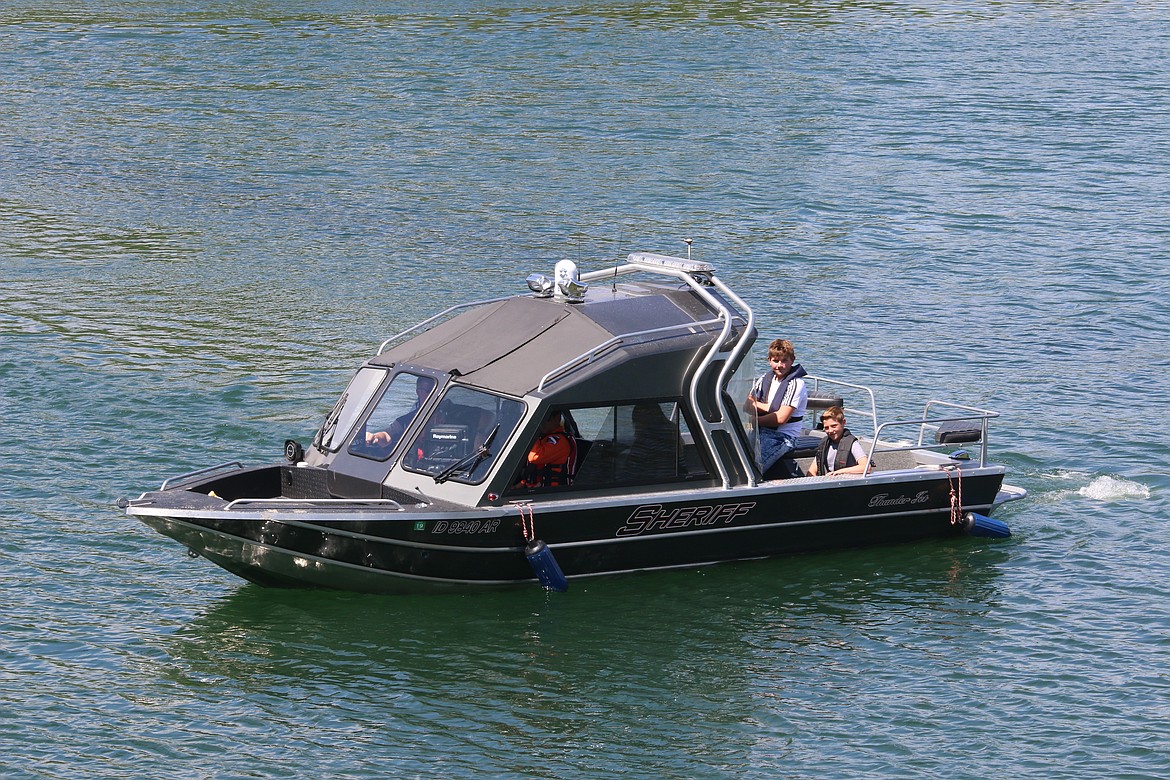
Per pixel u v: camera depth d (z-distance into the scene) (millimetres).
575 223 61156
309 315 48656
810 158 71438
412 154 73500
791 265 54750
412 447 27719
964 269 54094
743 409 28891
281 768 22109
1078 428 38031
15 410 38469
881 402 39812
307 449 29422
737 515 28766
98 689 24469
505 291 51688
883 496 30016
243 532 26000
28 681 24641
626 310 28703
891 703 24297
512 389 27328
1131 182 66438
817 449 31719
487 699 24312
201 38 101375
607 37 102250
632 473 28031
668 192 65750
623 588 28391
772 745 22969
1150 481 34562
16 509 32125
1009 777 22000
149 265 55406
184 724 23391
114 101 85312
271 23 106312
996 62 95062
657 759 22547
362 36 102062
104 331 46438
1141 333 46656
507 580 27953
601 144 74688
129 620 27078
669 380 27969
